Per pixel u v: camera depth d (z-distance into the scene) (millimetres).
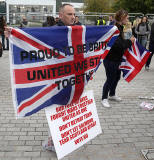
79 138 3055
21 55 2309
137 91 5758
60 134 2855
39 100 2547
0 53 6387
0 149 3254
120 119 4258
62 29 2551
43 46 2441
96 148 3363
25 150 3252
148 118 4332
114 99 5078
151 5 21875
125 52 4586
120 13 4102
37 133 3689
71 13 2803
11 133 3662
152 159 3141
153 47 7535
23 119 4105
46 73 2525
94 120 3246
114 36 3123
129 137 3672
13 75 2291
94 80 6496
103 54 3094
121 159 3137
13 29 2207
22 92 2389
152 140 3605
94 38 2906
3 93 5301
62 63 2639
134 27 10711
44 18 13336
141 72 7602
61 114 2863
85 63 2891
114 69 4434
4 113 4320
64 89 2746
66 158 3115
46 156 3133
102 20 13227
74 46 2703
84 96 3111
